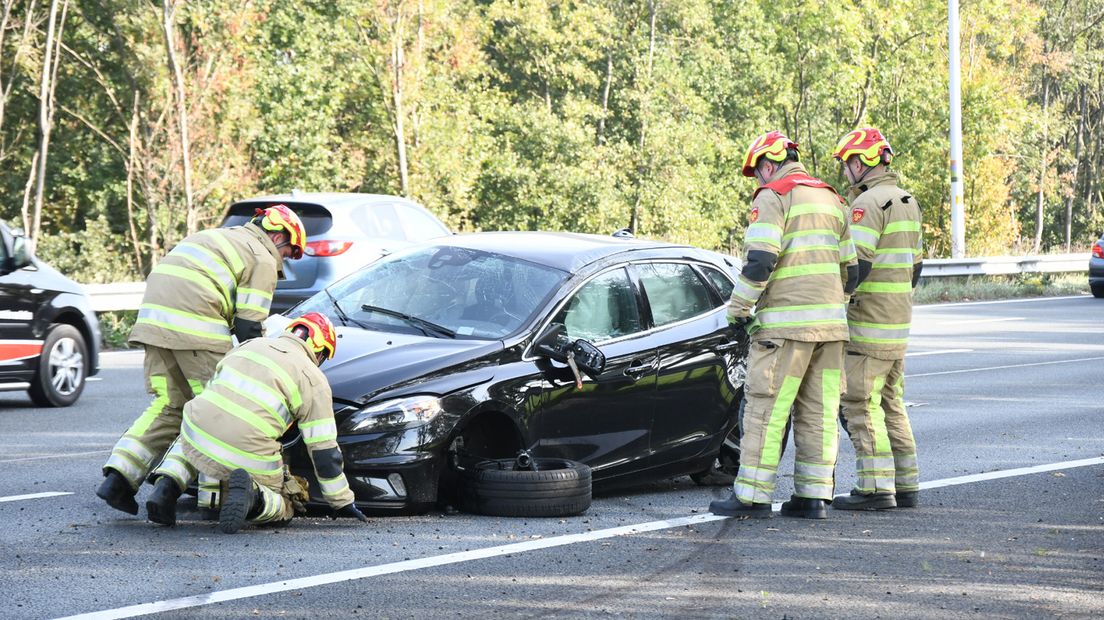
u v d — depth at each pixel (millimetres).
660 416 14102
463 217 83375
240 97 62656
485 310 13398
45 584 9734
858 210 13758
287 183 71750
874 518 13344
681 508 13648
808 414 13289
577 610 9461
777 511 13703
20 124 68750
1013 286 53500
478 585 10070
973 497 14602
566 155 94938
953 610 9766
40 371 20531
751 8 105688
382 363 12297
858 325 13820
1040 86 127625
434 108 81688
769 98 105875
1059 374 27406
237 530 11562
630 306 14141
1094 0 124625
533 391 12789
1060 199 128250
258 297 12344
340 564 10547
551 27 100500
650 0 102625
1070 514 13648
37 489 13828
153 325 12039
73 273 52750
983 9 99938
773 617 9453
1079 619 9609
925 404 22906
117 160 68125
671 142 99625
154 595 9492
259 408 11430
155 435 12125
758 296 12781
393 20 73750
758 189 12992
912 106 102875
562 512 12711
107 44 67062
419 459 12031
